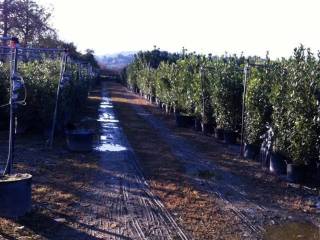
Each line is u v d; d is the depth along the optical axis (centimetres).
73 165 1002
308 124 884
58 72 1427
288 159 959
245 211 732
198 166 1054
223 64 1460
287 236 632
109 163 1047
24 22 2553
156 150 1254
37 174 898
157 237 601
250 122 1132
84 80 2361
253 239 613
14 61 681
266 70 1118
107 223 646
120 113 2314
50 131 1317
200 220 679
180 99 1878
